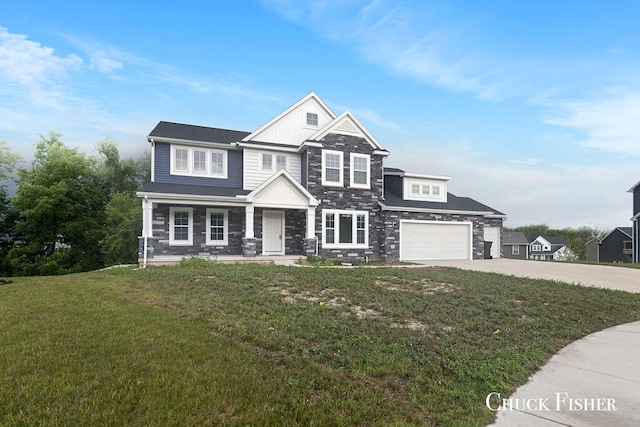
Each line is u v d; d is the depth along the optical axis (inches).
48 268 874.8
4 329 210.5
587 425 129.3
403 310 272.5
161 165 667.4
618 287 448.8
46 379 145.2
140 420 118.3
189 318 240.8
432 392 151.1
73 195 968.9
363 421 124.8
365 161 751.1
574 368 187.0
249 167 710.5
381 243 753.0
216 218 676.1
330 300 303.3
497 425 128.4
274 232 706.8
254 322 234.1
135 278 400.8
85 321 229.1
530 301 327.6
